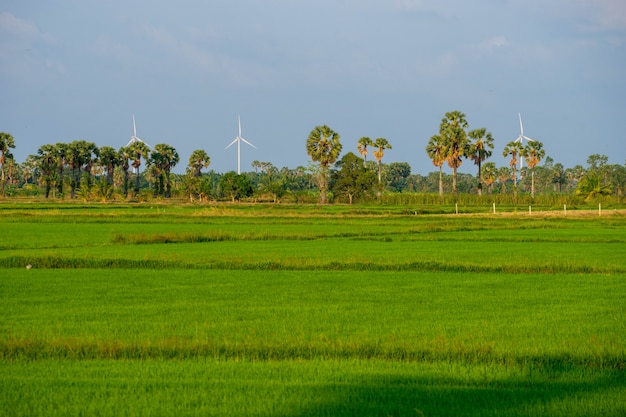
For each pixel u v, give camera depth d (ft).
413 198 392.88
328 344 53.52
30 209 285.02
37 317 64.85
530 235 165.07
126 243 141.69
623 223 206.59
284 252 123.13
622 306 70.95
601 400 42.24
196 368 48.96
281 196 435.53
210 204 362.53
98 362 50.75
